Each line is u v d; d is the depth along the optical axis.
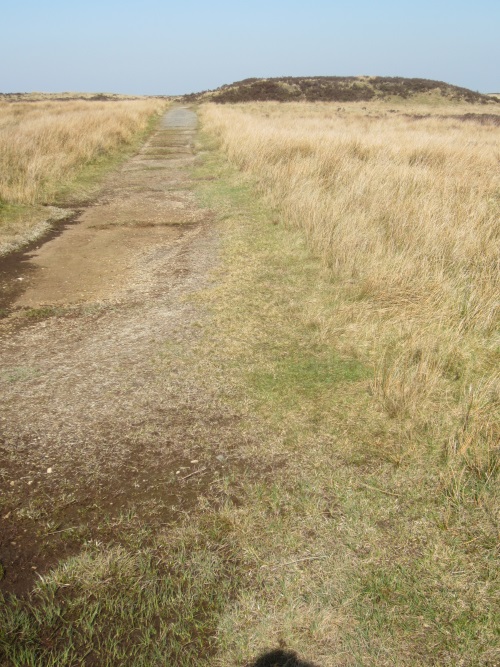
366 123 22.00
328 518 2.51
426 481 2.72
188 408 3.38
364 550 2.34
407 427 3.12
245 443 3.05
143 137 19.22
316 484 2.73
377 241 5.68
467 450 2.88
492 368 3.70
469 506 2.55
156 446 3.04
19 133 12.70
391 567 2.25
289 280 5.43
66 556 2.36
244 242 6.72
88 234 7.57
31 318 4.84
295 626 2.02
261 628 2.02
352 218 6.39
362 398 3.43
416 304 4.50
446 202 6.73
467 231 5.73
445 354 3.78
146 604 2.14
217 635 2.01
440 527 2.44
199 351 4.09
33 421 3.26
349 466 2.85
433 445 2.97
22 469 2.86
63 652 1.94
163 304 5.04
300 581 2.20
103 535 2.46
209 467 2.88
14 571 2.28
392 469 2.82
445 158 10.38
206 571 2.26
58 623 2.06
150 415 3.31
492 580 2.18
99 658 1.94
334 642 1.96
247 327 4.45
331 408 3.34
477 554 2.30
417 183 7.88
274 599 2.13
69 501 2.66
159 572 2.28
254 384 3.63
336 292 4.99
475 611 2.05
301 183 8.42
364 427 3.15
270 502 2.62
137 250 6.80
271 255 6.17
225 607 2.11
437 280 4.72
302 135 12.64
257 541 2.40
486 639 1.96
